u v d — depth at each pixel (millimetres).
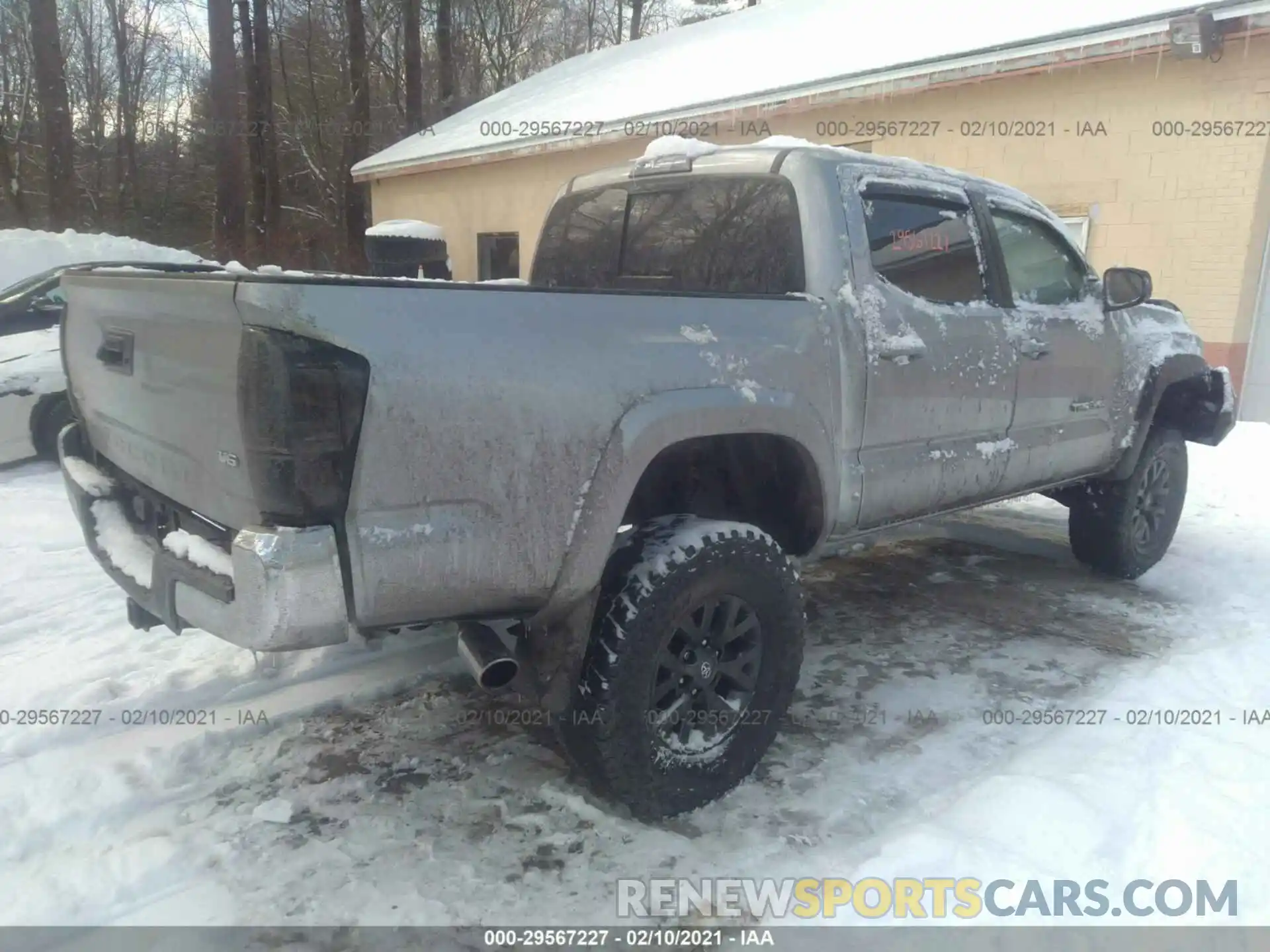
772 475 3295
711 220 3670
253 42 22344
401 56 29375
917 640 4355
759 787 3080
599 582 2633
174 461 2605
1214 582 5117
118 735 3266
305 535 2158
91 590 4664
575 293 2555
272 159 22875
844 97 10109
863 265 3391
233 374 2178
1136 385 4797
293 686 3703
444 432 2307
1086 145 8898
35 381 6840
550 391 2475
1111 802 2902
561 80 19844
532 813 2920
